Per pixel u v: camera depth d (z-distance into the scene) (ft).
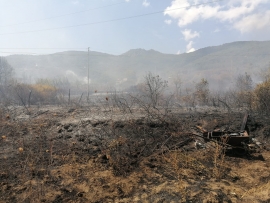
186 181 16.22
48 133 28.02
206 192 14.53
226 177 16.88
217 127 29.43
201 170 18.04
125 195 14.73
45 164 19.21
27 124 31.86
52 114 39.09
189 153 21.63
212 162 19.60
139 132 26.20
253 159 20.42
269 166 18.80
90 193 14.99
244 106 43.83
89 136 25.93
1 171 17.66
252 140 25.35
